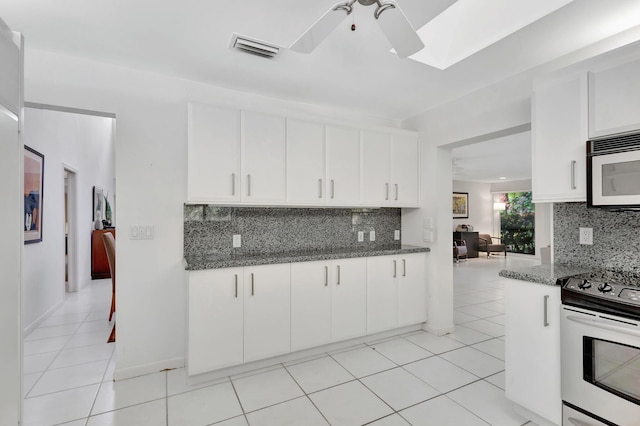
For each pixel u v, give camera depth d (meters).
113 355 2.77
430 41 2.34
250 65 2.38
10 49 1.13
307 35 1.48
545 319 1.77
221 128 2.47
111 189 7.63
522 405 1.87
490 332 3.31
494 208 10.26
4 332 1.07
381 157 3.21
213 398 2.11
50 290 3.91
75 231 5.09
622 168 1.66
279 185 2.69
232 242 2.80
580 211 2.14
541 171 2.05
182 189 2.60
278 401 2.07
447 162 3.35
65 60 2.23
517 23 1.92
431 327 3.29
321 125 2.89
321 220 3.26
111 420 1.88
